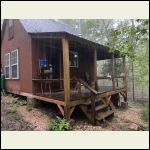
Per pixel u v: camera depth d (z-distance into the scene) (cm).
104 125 618
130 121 698
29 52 838
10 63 1091
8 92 1140
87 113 642
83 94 752
